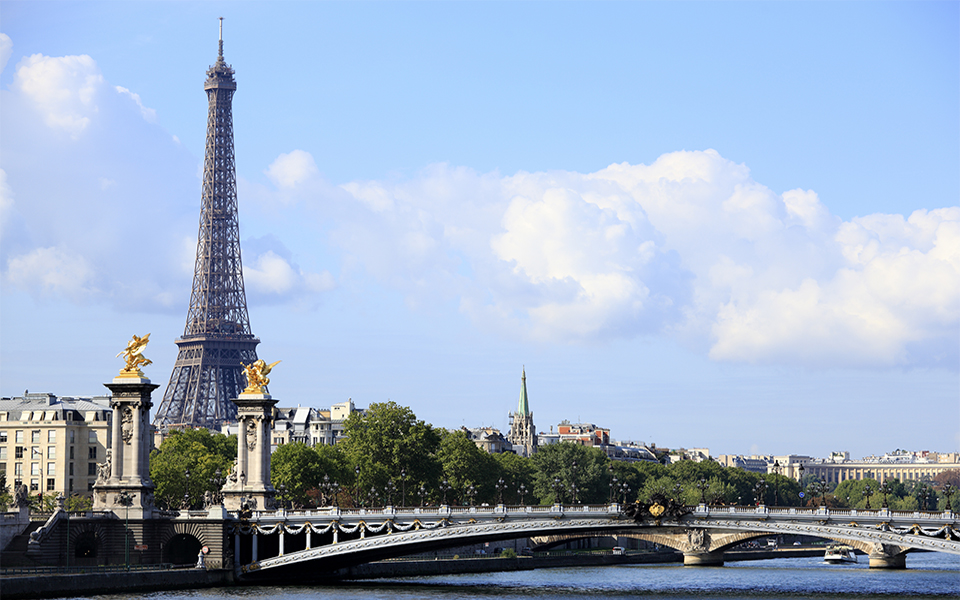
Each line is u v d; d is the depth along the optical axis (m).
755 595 188.75
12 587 159.00
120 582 177.50
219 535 199.38
